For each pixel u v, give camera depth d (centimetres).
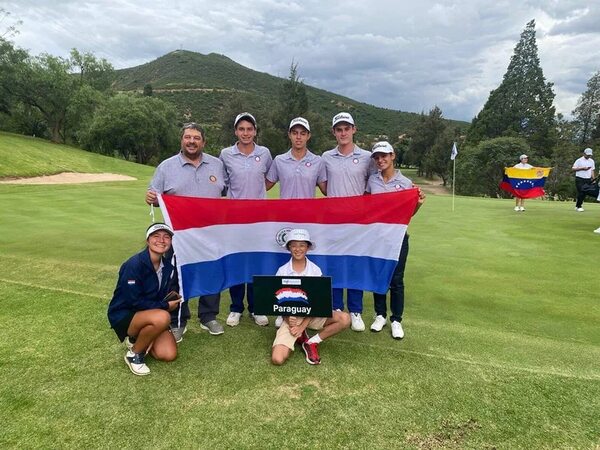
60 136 5094
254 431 259
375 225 407
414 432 260
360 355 355
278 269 403
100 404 282
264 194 450
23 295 467
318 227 420
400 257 402
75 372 319
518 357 353
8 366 324
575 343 382
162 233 328
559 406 286
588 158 1148
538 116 5022
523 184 1208
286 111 5144
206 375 321
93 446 244
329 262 423
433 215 1116
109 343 363
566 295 500
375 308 425
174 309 371
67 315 416
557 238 799
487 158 3944
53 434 253
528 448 248
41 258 614
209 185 416
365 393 300
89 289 494
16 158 2542
